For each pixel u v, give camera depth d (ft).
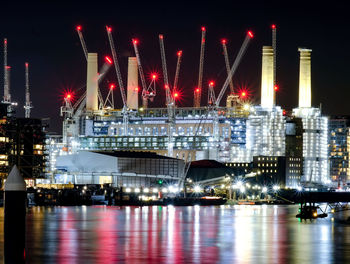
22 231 195.31
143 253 441.68
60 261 400.88
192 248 474.49
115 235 573.74
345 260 415.23
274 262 403.34
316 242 526.57
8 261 194.39
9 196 194.49
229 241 529.45
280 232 621.72
